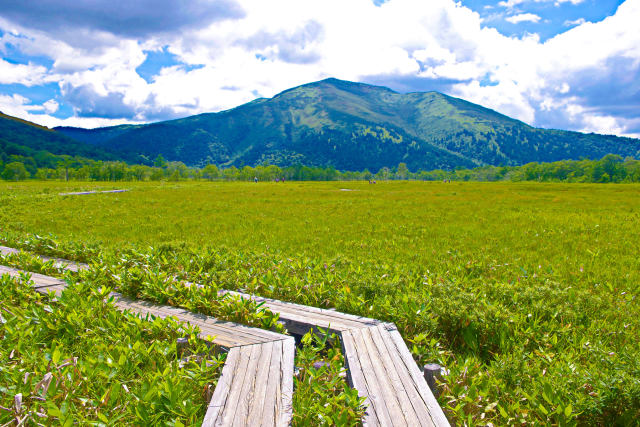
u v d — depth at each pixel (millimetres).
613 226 19188
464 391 3885
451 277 8852
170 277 6926
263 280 7590
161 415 3436
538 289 7691
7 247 10773
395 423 3229
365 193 49562
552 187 71375
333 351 5047
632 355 4637
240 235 16062
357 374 4023
